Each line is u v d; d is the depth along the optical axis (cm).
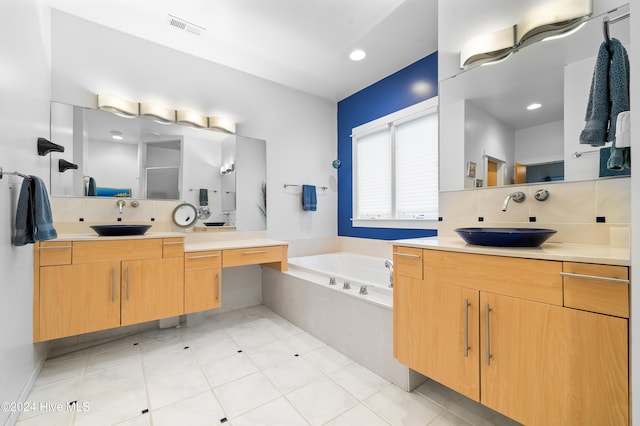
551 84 154
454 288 134
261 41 256
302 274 264
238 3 210
